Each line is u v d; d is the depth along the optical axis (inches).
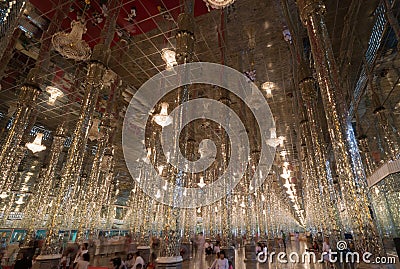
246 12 292.5
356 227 114.8
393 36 286.7
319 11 150.0
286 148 687.7
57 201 223.1
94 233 489.4
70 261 295.3
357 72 368.8
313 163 320.2
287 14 284.4
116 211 1056.2
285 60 361.7
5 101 464.1
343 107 131.0
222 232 331.9
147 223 522.9
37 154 619.5
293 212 1764.3
